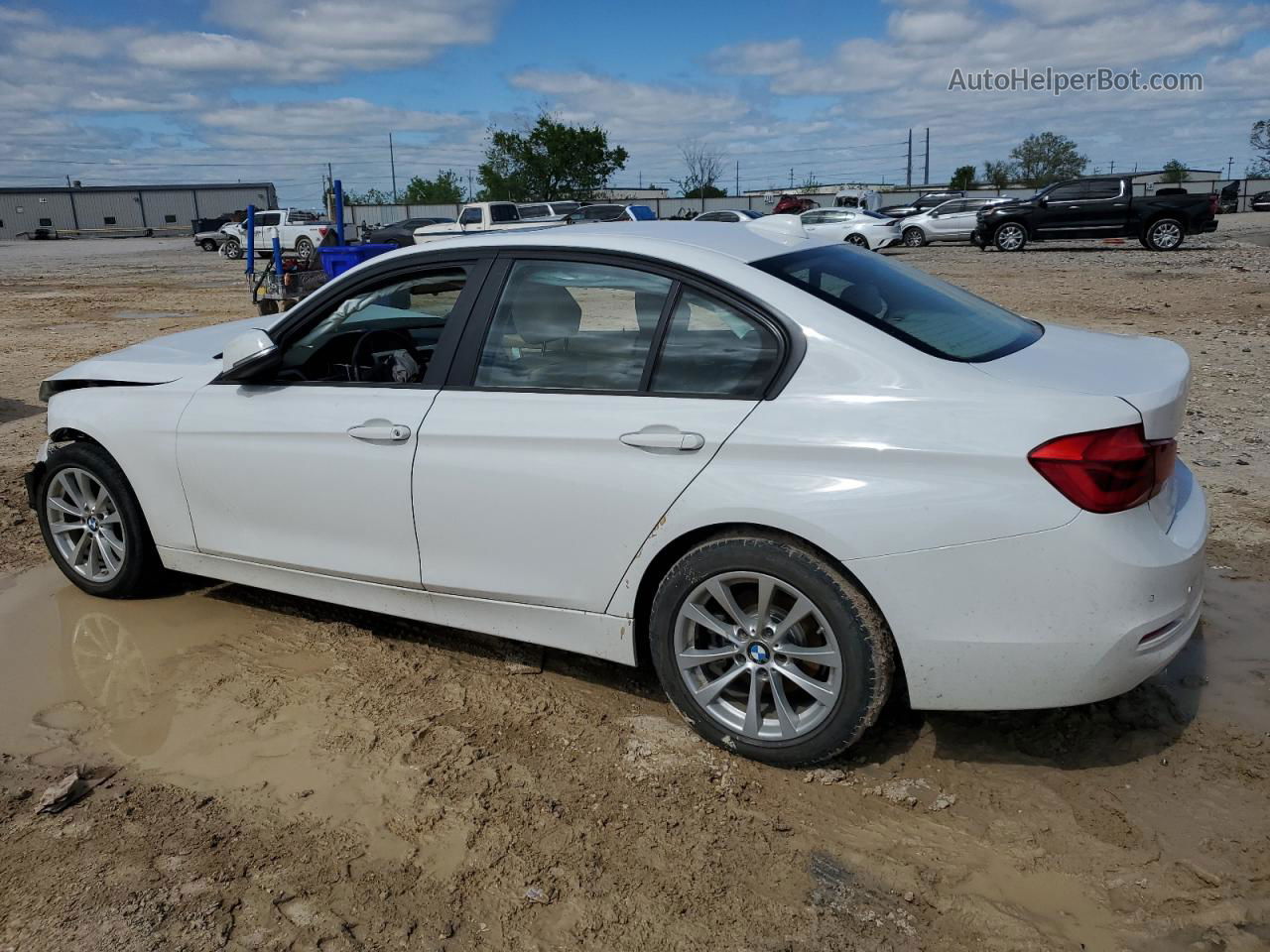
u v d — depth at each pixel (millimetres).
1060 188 26406
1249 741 3260
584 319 3350
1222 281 16906
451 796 3088
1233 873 2670
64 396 4535
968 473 2768
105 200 79062
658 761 3260
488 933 2535
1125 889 2631
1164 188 33750
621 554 3242
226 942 2506
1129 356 3238
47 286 24000
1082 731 3350
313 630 4289
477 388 3508
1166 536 2869
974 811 2965
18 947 2496
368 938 2520
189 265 33562
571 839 2881
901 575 2832
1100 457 2689
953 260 24453
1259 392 8203
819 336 3008
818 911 2580
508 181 56969
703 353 3152
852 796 3051
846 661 2951
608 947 2480
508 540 3445
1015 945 2453
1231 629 4012
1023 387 2838
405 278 3736
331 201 33531
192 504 4199
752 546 3014
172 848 2863
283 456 3871
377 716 3570
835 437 2889
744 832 2898
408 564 3711
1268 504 5395
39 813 3020
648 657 3768
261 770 3252
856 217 30984
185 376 4277
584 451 3240
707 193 67125
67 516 4633
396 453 3602
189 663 3996
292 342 3963
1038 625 2760
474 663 3971
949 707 2932
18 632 4309
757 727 3176
